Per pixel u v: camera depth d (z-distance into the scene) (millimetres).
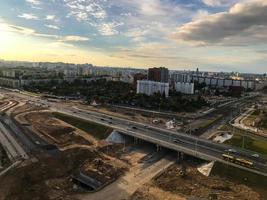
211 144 150250
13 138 162875
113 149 153625
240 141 161875
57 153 140250
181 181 115000
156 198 102375
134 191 108125
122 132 169000
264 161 127000
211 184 110438
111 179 117250
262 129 197625
